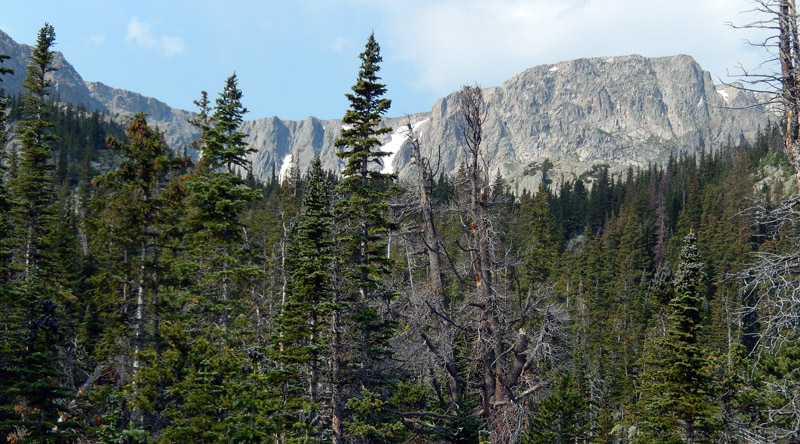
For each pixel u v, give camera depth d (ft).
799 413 40.73
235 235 99.96
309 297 89.10
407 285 105.40
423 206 108.88
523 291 181.78
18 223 133.08
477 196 107.45
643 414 116.06
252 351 75.46
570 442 125.90
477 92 108.47
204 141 108.17
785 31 42.22
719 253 266.98
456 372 101.04
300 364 86.53
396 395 100.48
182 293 94.79
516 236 270.26
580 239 412.16
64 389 73.87
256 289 148.46
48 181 137.08
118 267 89.97
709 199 353.31
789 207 41.98
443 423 97.71
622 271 277.64
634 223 342.03
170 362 77.97
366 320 91.86
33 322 73.67
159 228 101.14
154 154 94.07
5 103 132.26
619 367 198.49
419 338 99.66
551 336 103.86
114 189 91.81
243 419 69.97
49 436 71.31
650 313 220.43
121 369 89.71
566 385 120.37
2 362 74.43
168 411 74.43
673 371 98.99
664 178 529.04
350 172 105.81
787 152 44.27
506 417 93.35
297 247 108.88
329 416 88.94
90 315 123.03
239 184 104.06
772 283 40.52
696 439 104.22
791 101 42.16
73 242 163.53
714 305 192.34
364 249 101.65
